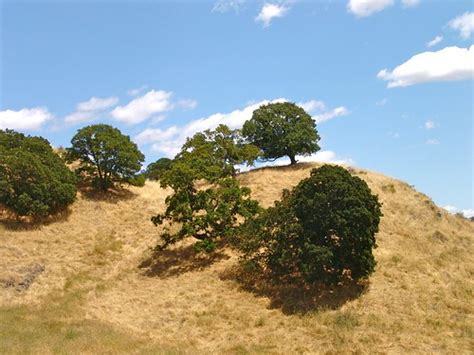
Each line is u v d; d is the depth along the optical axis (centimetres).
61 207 4275
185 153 4078
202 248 3325
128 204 4631
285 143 4984
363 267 2747
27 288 3139
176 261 3572
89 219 4253
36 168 3975
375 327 2416
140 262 3647
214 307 2805
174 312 2798
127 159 4666
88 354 2083
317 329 2423
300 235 2775
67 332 2389
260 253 3189
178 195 3462
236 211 3431
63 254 3647
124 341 2312
